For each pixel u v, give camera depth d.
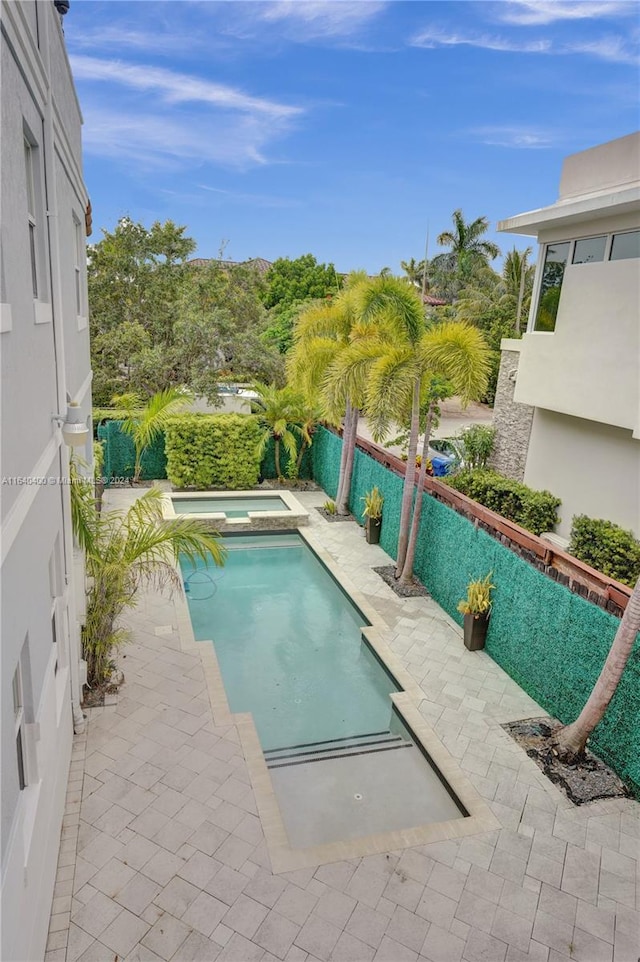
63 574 6.22
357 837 6.24
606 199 10.54
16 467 3.74
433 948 4.93
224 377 21.75
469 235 43.12
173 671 8.52
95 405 20.88
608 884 5.61
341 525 15.50
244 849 5.73
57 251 5.90
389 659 9.30
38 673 4.61
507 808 6.46
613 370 10.86
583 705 7.46
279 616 11.22
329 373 12.68
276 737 7.85
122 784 6.43
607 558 10.68
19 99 4.23
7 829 3.49
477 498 14.33
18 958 3.66
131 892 5.25
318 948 4.87
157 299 21.73
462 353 10.16
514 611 8.80
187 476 17.59
